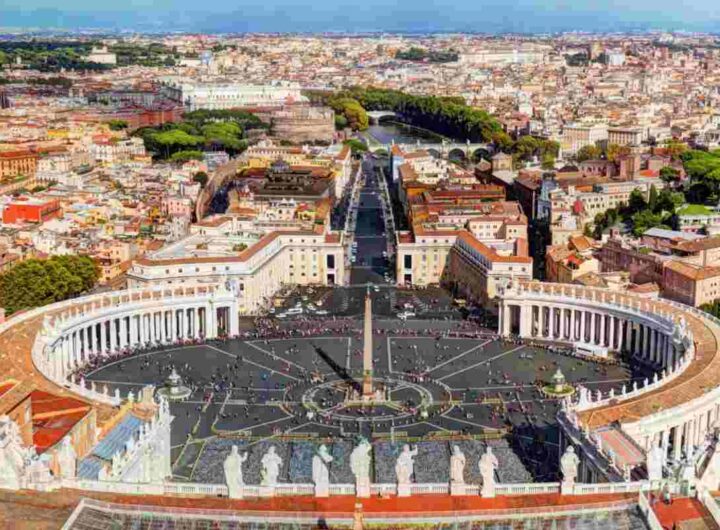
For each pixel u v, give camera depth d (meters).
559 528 181.50
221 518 183.88
